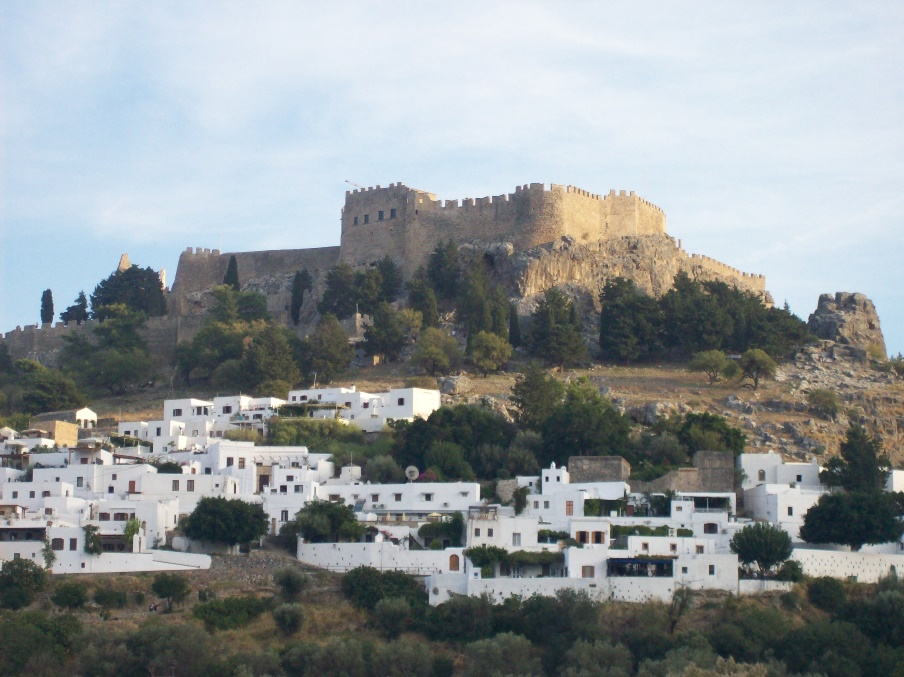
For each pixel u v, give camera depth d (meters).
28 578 177.38
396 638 172.88
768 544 182.25
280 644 171.25
